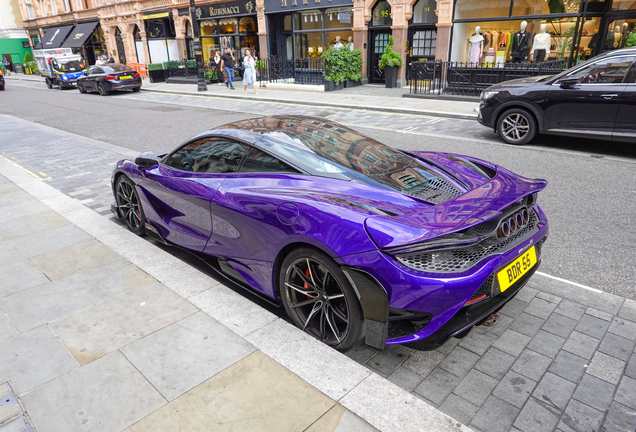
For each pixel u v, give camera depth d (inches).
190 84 914.1
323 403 80.9
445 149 310.2
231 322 106.5
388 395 82.4
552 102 292.5
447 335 88.7
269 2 796.0
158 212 150.9
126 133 421.4
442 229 82.6
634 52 262.7
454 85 564.4
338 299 98.0
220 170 126.6
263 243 107.7
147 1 1088.2
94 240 158.9
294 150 116.1
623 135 271.3
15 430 77.0
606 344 103.7
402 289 84.2
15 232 168.6
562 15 510.9
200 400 82.4
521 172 250.2
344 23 724.7
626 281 133.8
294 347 96.5
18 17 1849.2
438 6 590.9
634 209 192.1
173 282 127.0
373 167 113.0
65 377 89.5
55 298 120.1
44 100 776.9
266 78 809.5
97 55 1405.0
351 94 623.5
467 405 85.9
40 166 294.8
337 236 89.3
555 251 154.9
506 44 558.9
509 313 117.2
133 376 89.2
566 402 86.1
